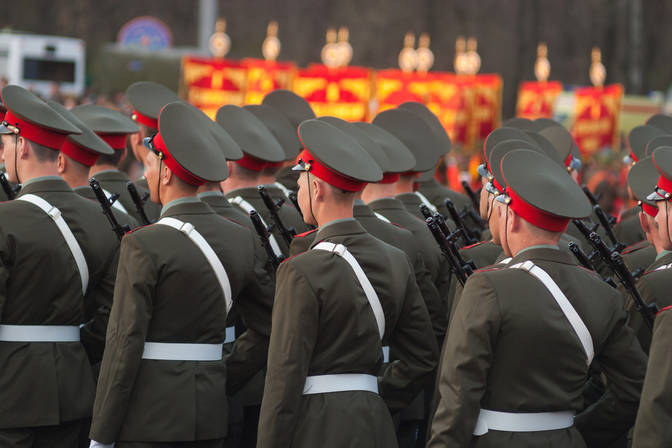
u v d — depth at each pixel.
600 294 6.63
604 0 74.69
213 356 7.71
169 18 69.00
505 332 6.30
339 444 6.70
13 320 7.80
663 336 6.02
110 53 49.38
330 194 7.15
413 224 9.76
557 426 6.42
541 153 6.92
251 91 24.81
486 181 7.80
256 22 69.75
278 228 9.62
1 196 10.48
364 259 7.04
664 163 7.09
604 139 27.09
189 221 7.67
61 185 8.23
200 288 7.50
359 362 6.90
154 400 7.36
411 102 13.74
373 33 70.12
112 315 7.34
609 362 6.71
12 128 8.12
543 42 72.56
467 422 6.21
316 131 7.26
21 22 67.75
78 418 8.07
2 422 7.70
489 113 28.03
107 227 8.43
